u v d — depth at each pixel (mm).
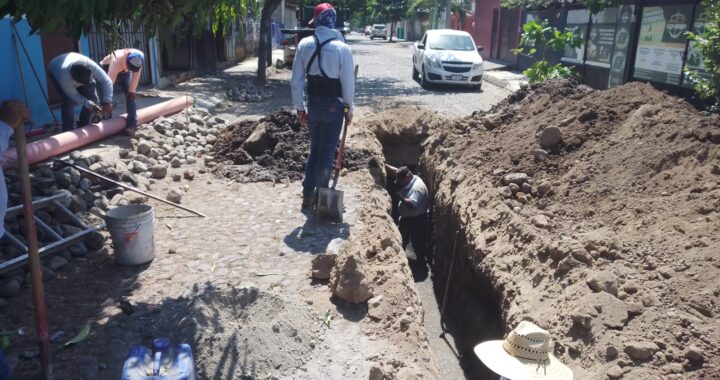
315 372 3570
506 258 5418
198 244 5344
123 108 10625
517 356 3109
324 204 5895
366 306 4355
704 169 5559
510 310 4750
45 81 9359
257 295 4039
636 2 13125
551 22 19250
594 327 3857
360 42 48906
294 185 7113
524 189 6574
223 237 5516
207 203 6438
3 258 4488
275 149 7938
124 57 7941
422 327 4297
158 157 7699
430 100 15031
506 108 9711
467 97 15727
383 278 4660
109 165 6547
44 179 5547
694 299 3926
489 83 19406
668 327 3701
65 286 4445
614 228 5309
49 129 8648
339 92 5742
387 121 10555
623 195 5836
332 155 6016
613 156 6547
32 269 3209
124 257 4766
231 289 4047
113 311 4086
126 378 2949
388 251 5188
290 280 4715
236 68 21109
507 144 7988
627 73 13641
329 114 5766
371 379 3475
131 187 6426
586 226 5477
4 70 8336
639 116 6922
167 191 6711
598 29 15430
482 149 8203
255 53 28047
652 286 4195
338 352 3797
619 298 4125
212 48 19469
